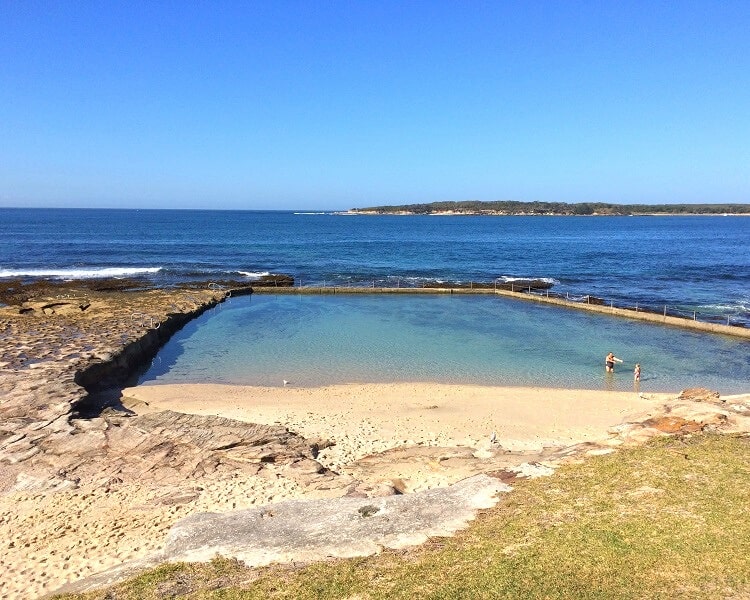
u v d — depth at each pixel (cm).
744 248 10975
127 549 1404
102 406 2472
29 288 5381
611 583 973
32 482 1766
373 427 2323
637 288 6181
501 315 4841
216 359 3469
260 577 1102
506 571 1029
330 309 5109
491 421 2403
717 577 966
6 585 1264
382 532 1268
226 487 1748
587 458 1617
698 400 2220
